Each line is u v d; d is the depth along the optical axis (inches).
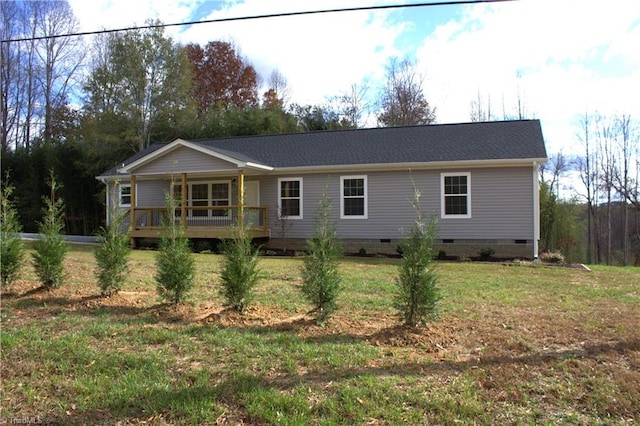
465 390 134.3
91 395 132.6
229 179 709.3
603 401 128.3
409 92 1542.8
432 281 199.8
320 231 218.5
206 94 1537.9
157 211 710.5
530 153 550.9
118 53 1101.1
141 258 491.5
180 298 239.5
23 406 127.2
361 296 276.1
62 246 281.7
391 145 658.2
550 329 203.8
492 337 189.0
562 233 1141.7
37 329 196.2
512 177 562.3
